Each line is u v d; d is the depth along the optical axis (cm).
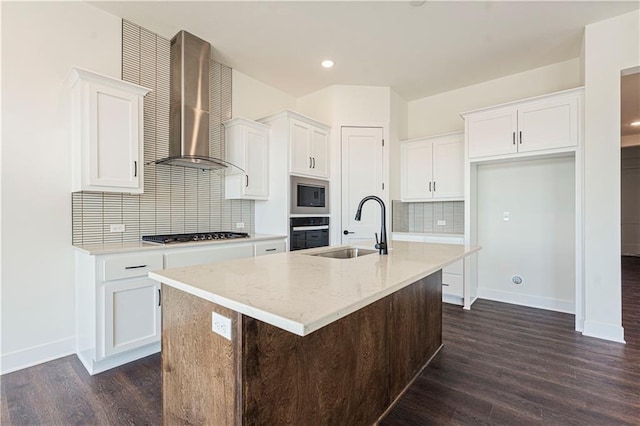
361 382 158
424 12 257
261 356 110
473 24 274
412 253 207
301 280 128
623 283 470
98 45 256
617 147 262
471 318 323
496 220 386
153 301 236
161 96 296
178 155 288
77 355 240
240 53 326
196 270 148
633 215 743
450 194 402
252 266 159
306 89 420
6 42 216
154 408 175
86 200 250
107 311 213
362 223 409
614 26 262
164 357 141
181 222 313
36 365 223
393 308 185
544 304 355
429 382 204
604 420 164
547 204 353
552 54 328
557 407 176
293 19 268
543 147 307
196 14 262
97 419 166
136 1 246
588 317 275
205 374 119
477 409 175
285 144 352
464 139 372
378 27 279
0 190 213
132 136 245
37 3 228
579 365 222
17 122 220
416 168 430
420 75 380
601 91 268
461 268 366
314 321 82
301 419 126
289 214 351
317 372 133
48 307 232
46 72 231
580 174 288
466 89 416
